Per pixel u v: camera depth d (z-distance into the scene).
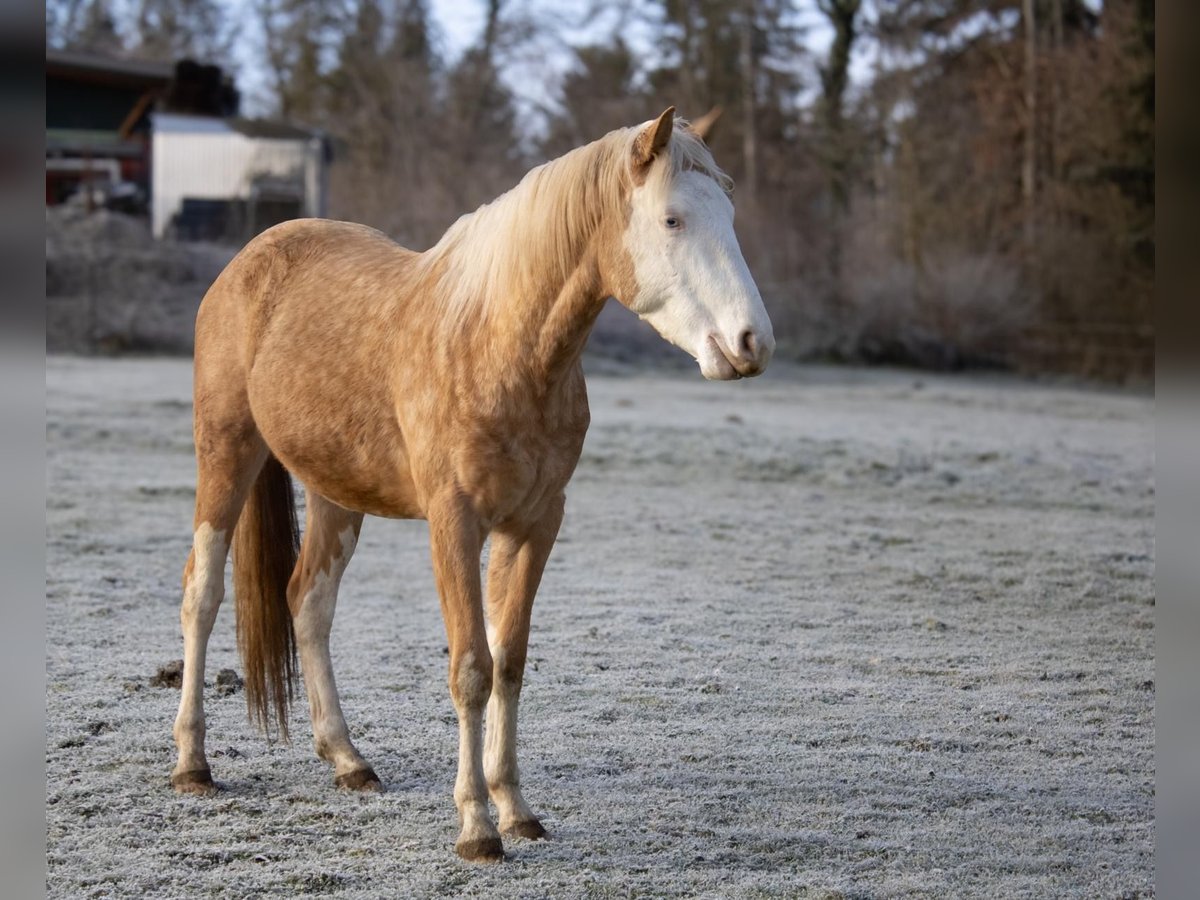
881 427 16.17
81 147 28.69
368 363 4.16
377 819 4.08
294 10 44.94
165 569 7.77
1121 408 20.52
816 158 36.88
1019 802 4.33
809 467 12.68
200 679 4.43
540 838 3.94
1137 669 6.13
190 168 27.77
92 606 6.75
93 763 4.49
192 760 4.34
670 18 40.16
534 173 3.96
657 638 6.47
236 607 4.64
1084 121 30.14
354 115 39.88
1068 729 5.16
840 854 3.87
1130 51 29.42
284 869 3.66
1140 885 3.66
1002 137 33.44
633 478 11.97
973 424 17.14
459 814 4.04
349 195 31.72
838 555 8.87
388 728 4.98
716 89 39.84
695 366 24.62
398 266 4.39
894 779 4.53
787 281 30.72
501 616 4.04
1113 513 10.95
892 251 31.62
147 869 3.63
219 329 4.69
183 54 49.56
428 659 6.00
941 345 27.94
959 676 5.94
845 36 34.38
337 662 5.91
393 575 8.00
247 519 4.64
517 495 3.86
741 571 8.27
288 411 4.32
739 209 32.31
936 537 9.63
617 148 3.78
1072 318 29.22
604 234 3.77
